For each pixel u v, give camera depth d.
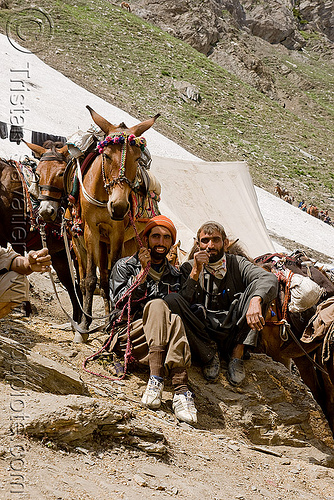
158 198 6.93
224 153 40.78
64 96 29.73
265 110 53.16
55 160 6.41
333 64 82.69
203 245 5.56
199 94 48.62
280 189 36.91
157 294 5.38
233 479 4.02
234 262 5.70
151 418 4.61
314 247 24.36
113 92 41.72
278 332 5.98
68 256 6.29
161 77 48.94
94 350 5.62
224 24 66.88
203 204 12.90
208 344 5.61
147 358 5.14
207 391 5.43
